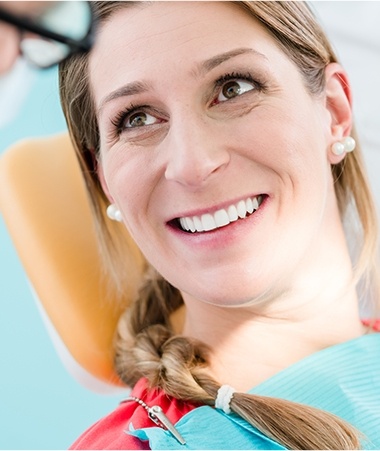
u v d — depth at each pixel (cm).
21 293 175
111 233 128
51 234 128
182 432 98
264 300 106
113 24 97
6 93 40
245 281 99
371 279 127
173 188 97
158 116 98
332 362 108
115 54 97
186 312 122
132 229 105
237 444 97
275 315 110
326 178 105
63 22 40
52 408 169
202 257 99
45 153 135
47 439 168
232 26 95
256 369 110
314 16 112
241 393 103
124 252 130
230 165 94
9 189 129
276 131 95
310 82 104
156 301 130
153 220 101
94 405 170
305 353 111
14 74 40
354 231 124
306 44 105
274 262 99
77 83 108
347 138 113
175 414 103
